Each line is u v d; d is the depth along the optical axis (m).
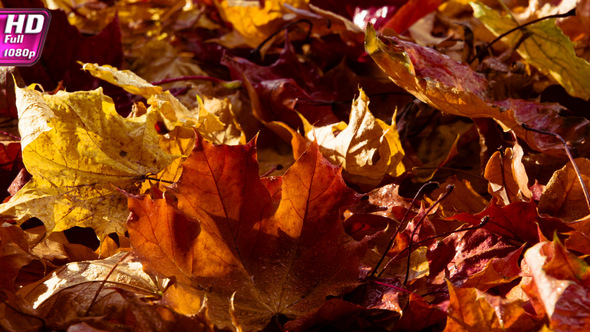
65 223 0.75
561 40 0.94
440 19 1.25
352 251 0.71
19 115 0.76
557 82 0.97
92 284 0.71
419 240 0.74
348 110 0.94
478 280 0.70
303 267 0.71
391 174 0.82
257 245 0.71
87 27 1.26
